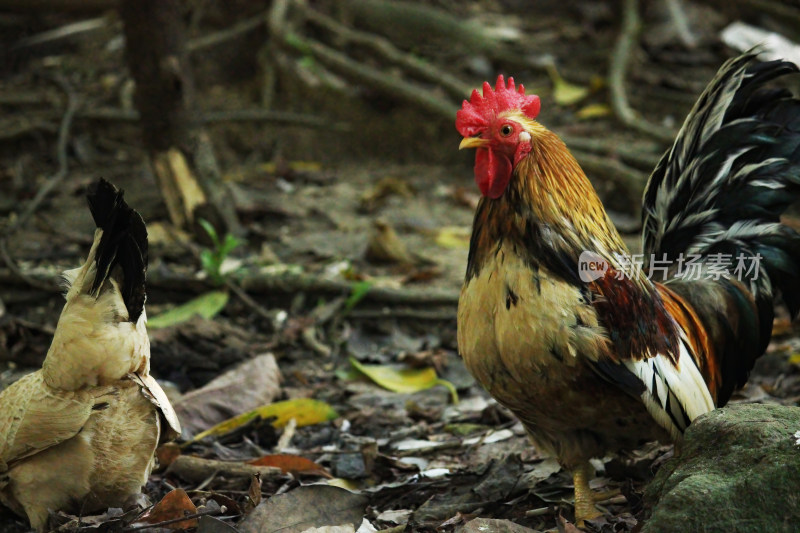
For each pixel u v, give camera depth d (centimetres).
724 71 547
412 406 669
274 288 836
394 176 1144
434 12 1355
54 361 437
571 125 1167
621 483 520
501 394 457
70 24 1365
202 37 1311
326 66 1225
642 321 442
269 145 1205
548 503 503
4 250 859
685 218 552
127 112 1165
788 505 364
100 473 452
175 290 844
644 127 1091
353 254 919
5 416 445
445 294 819
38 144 1133
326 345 784
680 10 1360
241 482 545
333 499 452
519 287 430
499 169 445
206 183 918
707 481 383
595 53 1316
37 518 454
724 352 531
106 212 425
